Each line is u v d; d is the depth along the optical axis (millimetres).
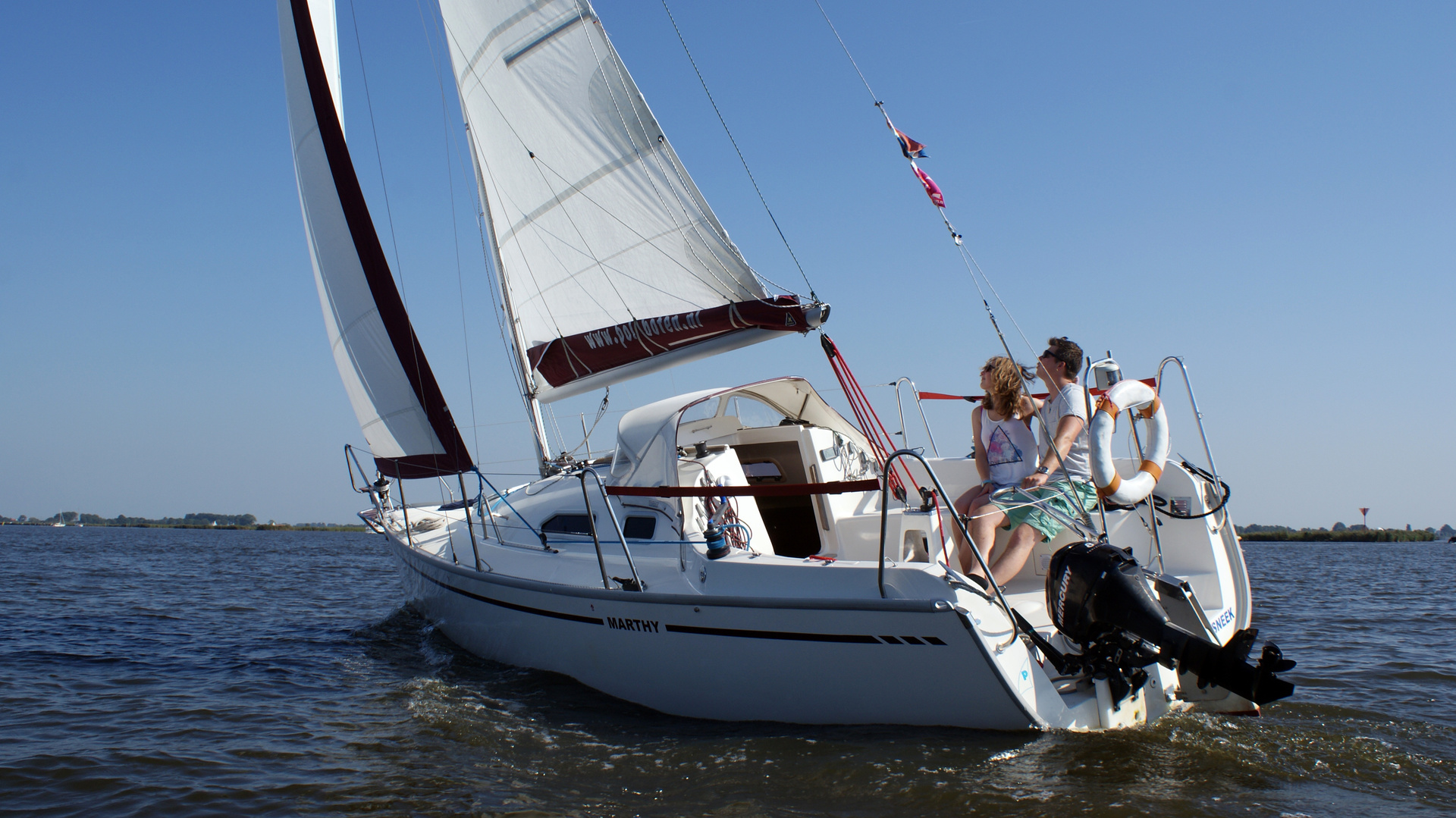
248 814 3744
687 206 6691
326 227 8086
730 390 5691
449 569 6504
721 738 4285
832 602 4047
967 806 3340
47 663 7125
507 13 7207
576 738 4516
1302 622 9008
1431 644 7504
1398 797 3473
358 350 8094
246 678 6512
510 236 7762
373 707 5496
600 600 4984
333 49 8836
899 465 5457
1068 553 3959
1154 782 3533
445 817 3588
